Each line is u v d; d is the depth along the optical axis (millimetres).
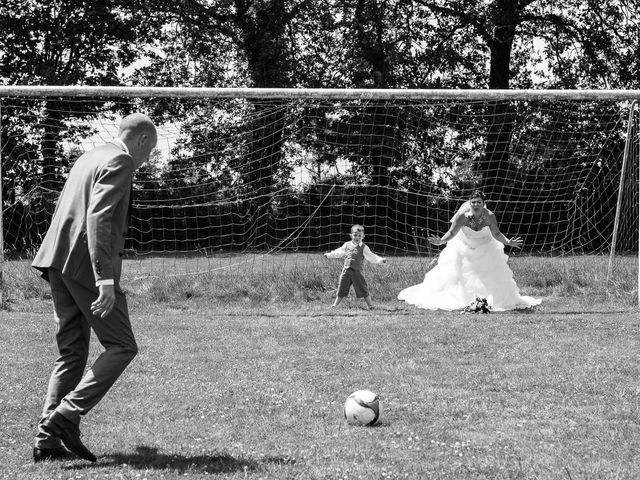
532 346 8914
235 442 5297
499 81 29734
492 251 12570
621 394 6594
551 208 20641
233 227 20734
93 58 27297
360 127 22266
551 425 5699
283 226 21297
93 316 4953
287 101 21000
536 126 22312
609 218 21172
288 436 5441
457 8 28891
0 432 5512
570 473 4602
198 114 20906
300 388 6879
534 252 19938
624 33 29109
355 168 22094
